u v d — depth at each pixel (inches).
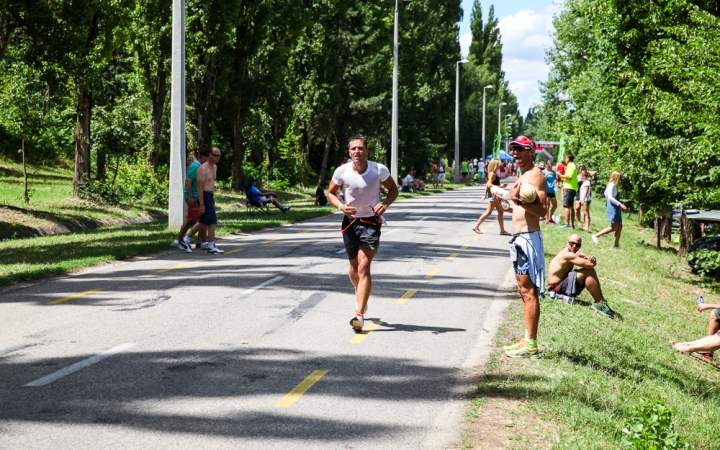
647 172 617.9
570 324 354.6
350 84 1921.8
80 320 336.2
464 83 3376.0
